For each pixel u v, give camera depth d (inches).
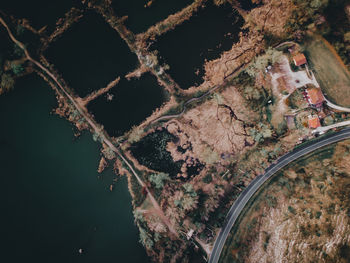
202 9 2122.3
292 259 1930.4
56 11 2217.0
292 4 2026.3
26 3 2220.7
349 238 1801.2
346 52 1996.8
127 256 2220.7
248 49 2103.8
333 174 2000.5
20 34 2207.2
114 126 2234.3
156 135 2214.6
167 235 2144.4
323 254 1843.0
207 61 2145.7
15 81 2250.2
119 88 2225.6
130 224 2245.3
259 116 2122.3
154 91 2203.5
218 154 2156.7
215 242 2102.6
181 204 2108.8
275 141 2114.9
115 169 2253.9
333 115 2033.7
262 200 2108.8
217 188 2123.5
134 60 2198.6
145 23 2170.3
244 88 2126.0
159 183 2130.9
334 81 2032.5
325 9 1978.3
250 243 2074.3
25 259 2237.9
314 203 1994.3
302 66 2058.3
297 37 2052.2
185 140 2187.5
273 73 2094.0
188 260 2100.1
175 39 2156.7
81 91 2245.3
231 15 2119.8
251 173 2117.4
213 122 2169.0
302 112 2070.6
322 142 2058.3
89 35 2218.3
